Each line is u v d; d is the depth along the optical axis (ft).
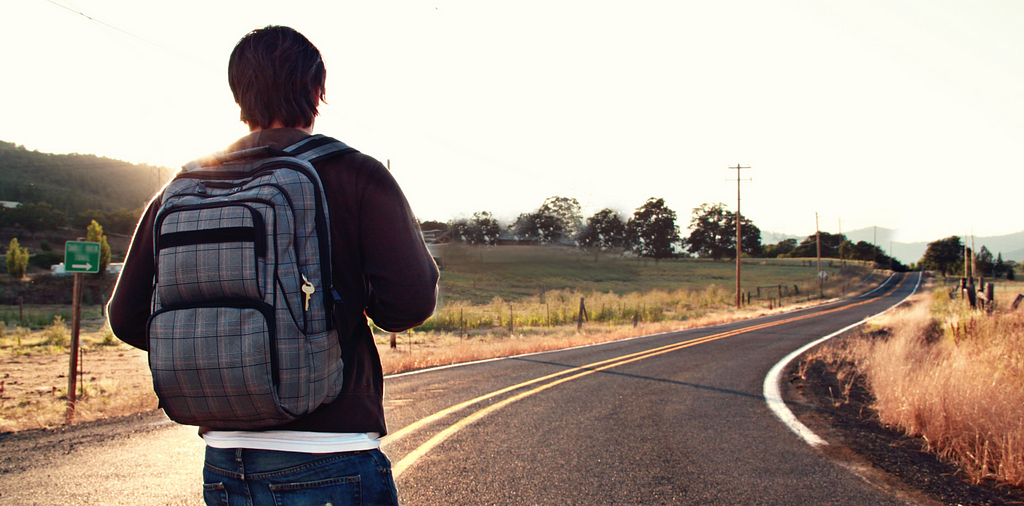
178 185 3.57
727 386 24.34
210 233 3.16
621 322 89.40
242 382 2.97
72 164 475.72
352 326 3.66
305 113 4.06
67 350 42.86
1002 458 12.67
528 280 177.78
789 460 13.82
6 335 56.08
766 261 386.11
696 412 19.16
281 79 3.92
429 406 19.98
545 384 24.84
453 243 193.98
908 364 23.40
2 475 12.36
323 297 3.33
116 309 3.66
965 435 14.23
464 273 175.11
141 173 515.50
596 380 25.96
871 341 37.65
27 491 11.40
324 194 3.50
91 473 12.54
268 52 3.92
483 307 102.63
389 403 20.54
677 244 371.97
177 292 3.18
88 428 16.79
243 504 3.62
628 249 331.98
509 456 13.94
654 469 13.08
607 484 12.05
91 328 67.10
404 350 44.57
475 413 18.75
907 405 16.98
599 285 185.98
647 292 176.45
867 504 11.05
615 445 15.03
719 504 11.01
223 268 3.09
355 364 3.66
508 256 203.62
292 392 3.10
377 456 3.85
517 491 11.59
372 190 3.63
